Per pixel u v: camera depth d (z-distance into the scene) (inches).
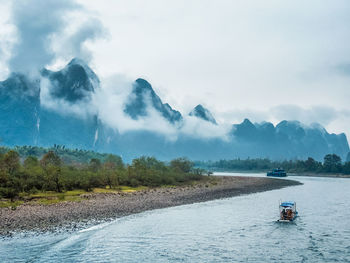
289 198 3730.3
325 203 3309.5
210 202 3238.2
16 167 3565.5
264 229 2043.6
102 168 5152.6
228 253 1539.1
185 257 1466.5
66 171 3764.8
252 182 6402.6
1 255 1384.1
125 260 1402.6
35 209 2290.8
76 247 1531.7
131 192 3700.8
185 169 6968.5
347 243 1738.4
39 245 1531.7
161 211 2603.3
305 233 1950.1
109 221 2107.5
